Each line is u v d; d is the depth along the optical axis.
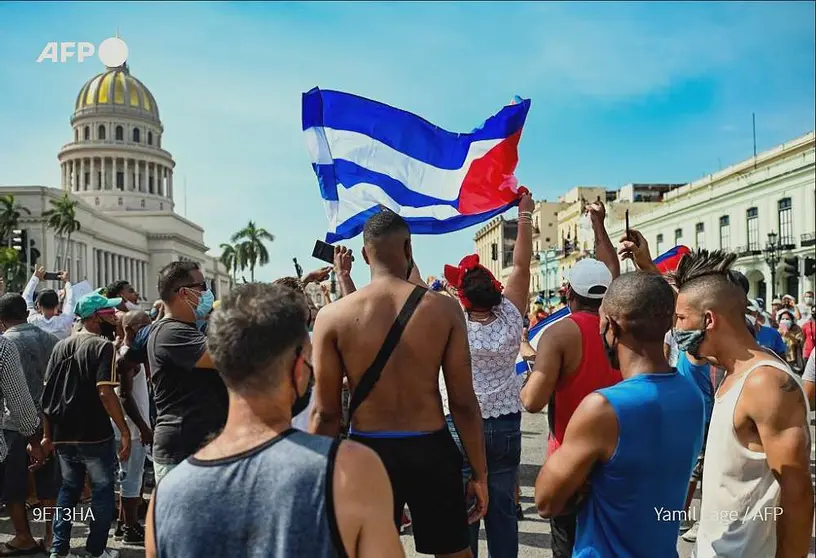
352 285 3.64
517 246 4.19
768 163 33.81
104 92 94.12
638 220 46.28
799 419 2.14
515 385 3.62
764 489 2.21
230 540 1.38
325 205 4.36
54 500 4.97
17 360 4.34
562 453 2.13
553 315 4.83
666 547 2.13
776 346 4.71
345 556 1.36
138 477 5.11
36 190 64.38
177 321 3.73
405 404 2.72
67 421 4.35
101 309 4.68
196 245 101.25
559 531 2.90
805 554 2.11
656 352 2.20
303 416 4.05
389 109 4.55
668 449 2.08
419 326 2.71
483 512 2.92
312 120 4.42
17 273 49.59
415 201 4.53
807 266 20.17
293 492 1.37
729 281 2.39
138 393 5.57
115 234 80.00
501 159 4.57
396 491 2.72
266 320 1.48
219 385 3.68
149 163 95.50
